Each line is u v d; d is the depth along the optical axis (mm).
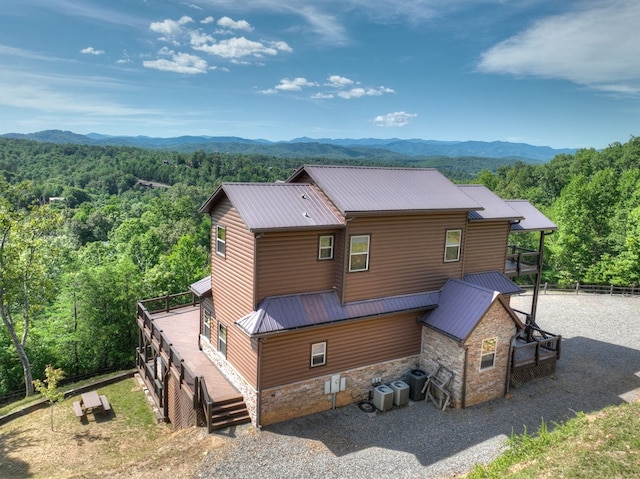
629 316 27359
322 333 14891
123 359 27812
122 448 15820
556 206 46188
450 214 17469
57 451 15688
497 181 89688
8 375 26531
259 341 13680
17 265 24719
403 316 16641
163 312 23828
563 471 9578
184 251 36531
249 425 14281
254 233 13508
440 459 12594
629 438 10430
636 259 32750
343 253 14961
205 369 17141
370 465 12273
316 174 16375
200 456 12672
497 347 16141
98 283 27781
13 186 24984
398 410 15453
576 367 19375
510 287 19438
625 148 75938
